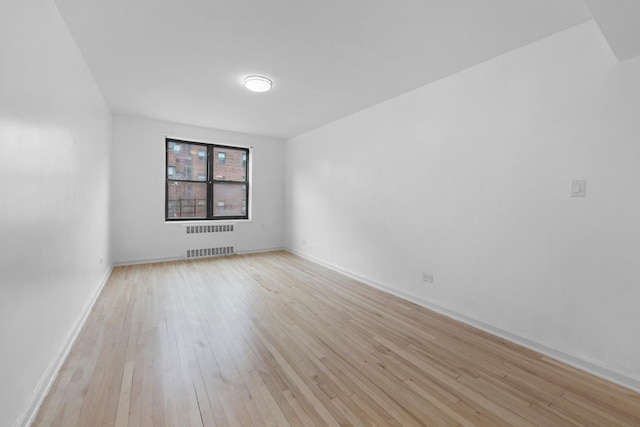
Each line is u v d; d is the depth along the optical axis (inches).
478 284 108.6
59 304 79.5
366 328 106.2
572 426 61.7
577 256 84.1
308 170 217.6
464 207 113.0
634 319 74.5
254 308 122.8
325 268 192.1
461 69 112.8
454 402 68.5
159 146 196.7
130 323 106.4
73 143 92.7
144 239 194.9
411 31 88.5
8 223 52.4
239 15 81.7
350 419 62.4
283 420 61.7
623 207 76.0
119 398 67.1
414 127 133.3
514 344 96.4
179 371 78.1
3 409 50.6
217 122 195.5
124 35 91.7
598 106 79.8
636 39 67.0
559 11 77.5
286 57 105.4
